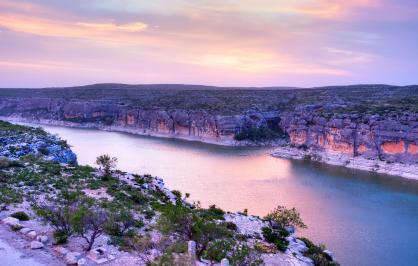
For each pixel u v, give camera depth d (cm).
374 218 8344
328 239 7019
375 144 15125
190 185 10731
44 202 4572
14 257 2975
